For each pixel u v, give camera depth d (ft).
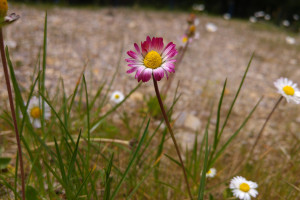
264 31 3.74
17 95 0.55
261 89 1.66
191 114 1.21
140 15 3.19
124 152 0.86
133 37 2.26
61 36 1.96
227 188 0.70
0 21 0.34
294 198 0.74
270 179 0.82
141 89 1.38
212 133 1.10
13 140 0.82
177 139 1.01
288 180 0.82
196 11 3.59
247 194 0.61
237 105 1.39
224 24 3.65
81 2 4.18
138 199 0.68
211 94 1.47
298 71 2.09
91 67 1.51
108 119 1.04
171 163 0.86
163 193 0.71
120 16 2.93
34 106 0.70
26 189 0.53
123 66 1.63
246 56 2.33
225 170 0.87
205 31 2.99
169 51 0.42
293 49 2.84
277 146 1.04
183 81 1.60
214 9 5.96
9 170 0.70
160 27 2.76
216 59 2.13
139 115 1.13
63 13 2.61
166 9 4.34
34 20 2.16
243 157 0.94
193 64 1.94
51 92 1.12
